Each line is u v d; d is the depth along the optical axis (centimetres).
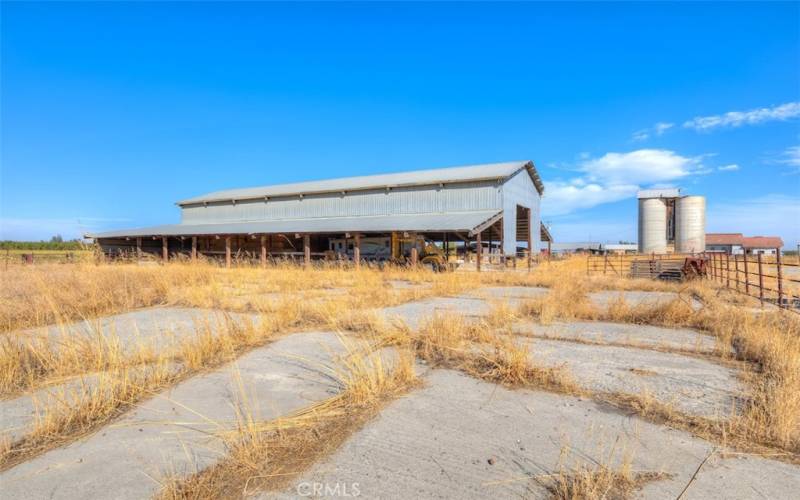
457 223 2361
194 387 432
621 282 1499
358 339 618
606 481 256
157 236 3431
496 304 867
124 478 269
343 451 299
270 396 405
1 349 511
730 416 352
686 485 256
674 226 5572
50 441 320
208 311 861
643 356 544
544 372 457
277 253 3203
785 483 258
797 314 762
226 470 276
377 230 2436
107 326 734
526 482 260
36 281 941
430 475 269
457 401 390
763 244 7462
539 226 3625
